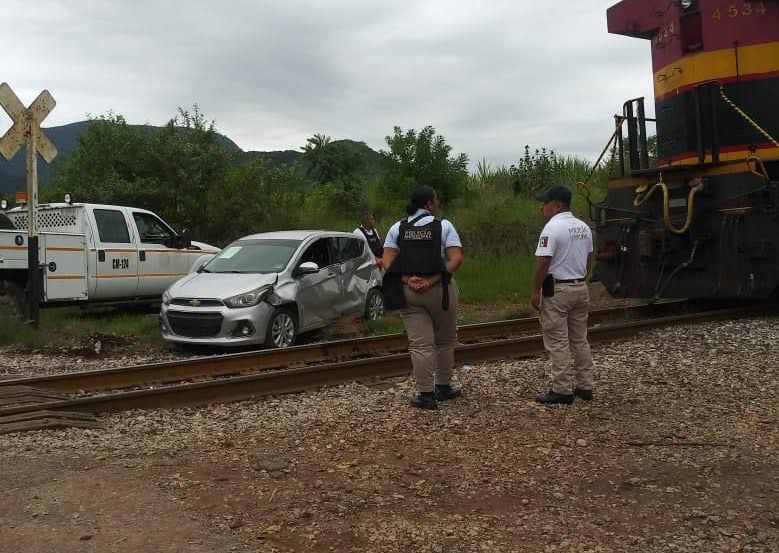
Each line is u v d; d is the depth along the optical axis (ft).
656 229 37.50
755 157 33.86
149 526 12.54
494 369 26.13
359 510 13.41
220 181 65.31
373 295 41.01
